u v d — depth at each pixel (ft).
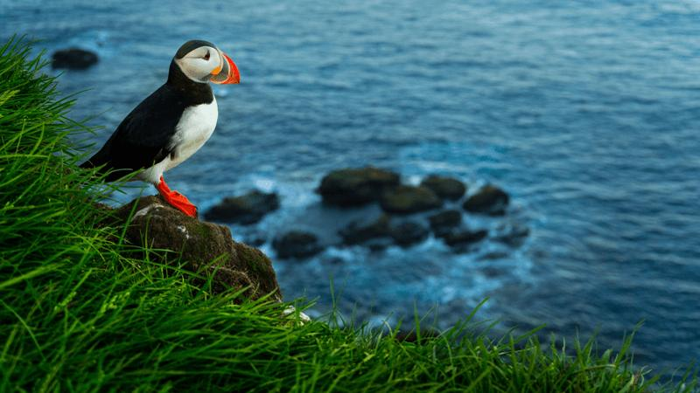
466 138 164.04
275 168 146.41
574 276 113.91
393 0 295.48
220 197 135.23
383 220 121.29
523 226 126.11
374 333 12.12
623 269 115.85
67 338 9.35
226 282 13.41
